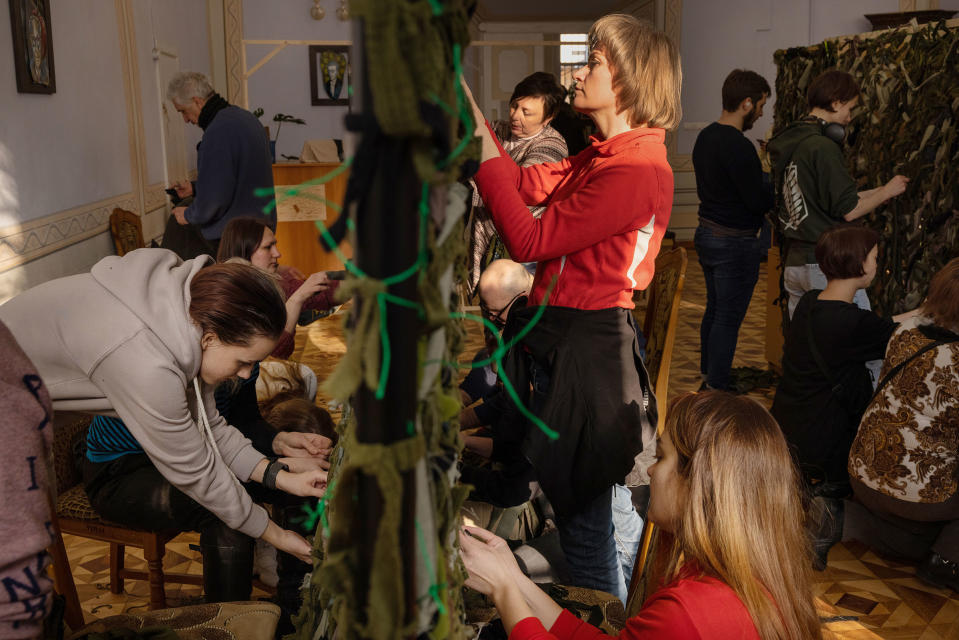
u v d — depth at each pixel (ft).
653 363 7.53
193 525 6.82
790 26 32.65
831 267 10.07
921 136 11.82
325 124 31.55
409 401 1.78
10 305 5.57
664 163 5.93
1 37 11.66
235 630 5.04
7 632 2.99
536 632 4.28
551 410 6.01
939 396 8.29
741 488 4.00
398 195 1.68
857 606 8.48
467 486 2.56
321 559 3.86
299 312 9.93
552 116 13.06
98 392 5.47
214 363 5.65
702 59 32.71
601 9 41.24
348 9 1.57
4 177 11.61
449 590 2.62
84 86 15.52
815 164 12.26
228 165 14.62
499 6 40.01
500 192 5.79
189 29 26.37
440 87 1.73
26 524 2.98
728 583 3.97
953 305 8.20
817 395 9.94
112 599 8.40
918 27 11.78
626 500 7.36
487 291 7.97
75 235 14.44
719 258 13.82
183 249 17.20
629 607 5.37
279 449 7.27
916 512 8.61
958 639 7.88
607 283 5.96
